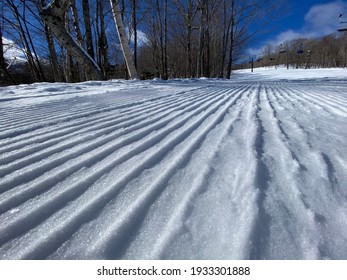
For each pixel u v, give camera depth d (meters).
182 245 0.78
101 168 1.31
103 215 0.93
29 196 1.06
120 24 9.24
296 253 0.75
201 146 1.60
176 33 21.88
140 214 0.93
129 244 0.80
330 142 1.65
